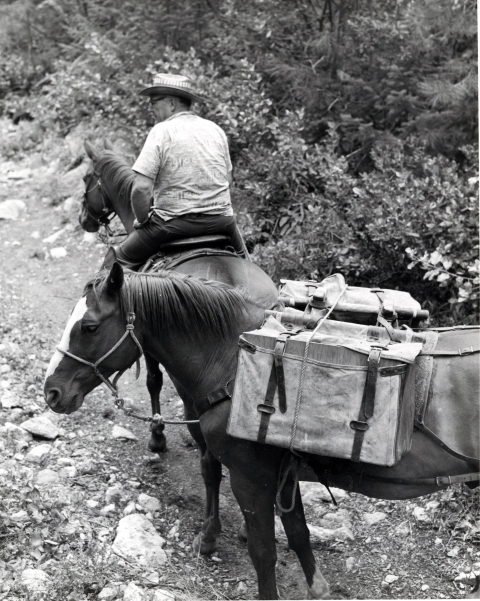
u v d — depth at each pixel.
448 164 6.50
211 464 4.04
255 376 3.07
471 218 5.64
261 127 7.14
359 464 3.15
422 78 7.34
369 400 2.91
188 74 7.67
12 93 12.02
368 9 7.82
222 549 4.15
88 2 10.67
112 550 3.92
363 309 3.24
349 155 7.00
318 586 3.65
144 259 4.39
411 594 3.76
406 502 4.48
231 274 3.86
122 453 4.99
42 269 7.88
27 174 10.09
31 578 3.54
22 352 6.08
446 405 3.00
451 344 3.10
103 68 9.59
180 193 4.19
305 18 8.15
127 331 3.46
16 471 4.50
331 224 6.11
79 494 4.38
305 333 3.12
